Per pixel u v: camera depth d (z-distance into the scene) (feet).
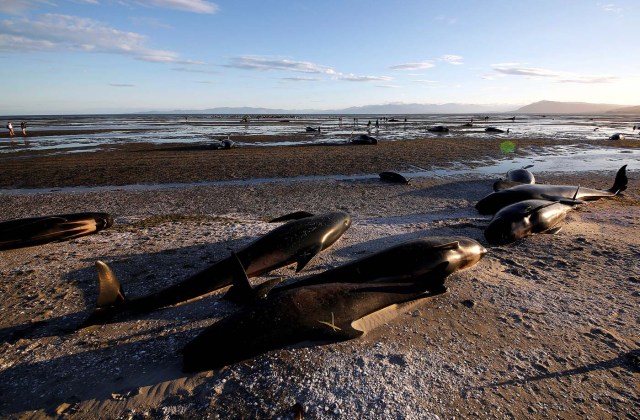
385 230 34.50
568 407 13.69
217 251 29.40
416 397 14.15
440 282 22.11
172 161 79.82
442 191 53.72
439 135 148.97
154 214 42.88
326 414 13.48
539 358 16.30
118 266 26.84
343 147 105.19
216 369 16.01
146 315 20.70
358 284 20.74
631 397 14.07
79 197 51.44
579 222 35.94
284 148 103.30
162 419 13.53
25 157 86.38
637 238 30.83
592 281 23.38
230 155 88.84
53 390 15.07
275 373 15.55
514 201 40.14
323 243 28.32
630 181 59.93
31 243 31.09
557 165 76.95
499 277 24.32
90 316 19.80
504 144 112.16
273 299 18.42
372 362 16.12
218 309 21.08
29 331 19.11
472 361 16.16
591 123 289.12
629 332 17.98
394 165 75.87
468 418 13.23
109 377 15.74
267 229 34.81
